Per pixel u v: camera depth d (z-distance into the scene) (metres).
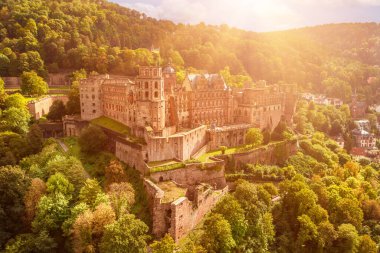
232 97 178.25
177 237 100.88
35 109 177.25
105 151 143.38
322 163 167.75
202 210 114.31
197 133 144.50
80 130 166.75
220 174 132.50
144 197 113.00
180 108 158.75
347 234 109.75
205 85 174.88
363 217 131.62
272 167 147.62
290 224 117.38
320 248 108.12
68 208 103.19
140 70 139.75
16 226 104.81
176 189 112.19
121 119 157.00
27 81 195.25
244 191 110.56
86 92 168.75
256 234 105.06
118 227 88.62
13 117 149.75
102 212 95.25
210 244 93.25
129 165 130.38
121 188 108.25
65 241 99.56
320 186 129.62
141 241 89.12
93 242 94.31
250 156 148.88
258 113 176.75
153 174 115.94
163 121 144.25
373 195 145.00
